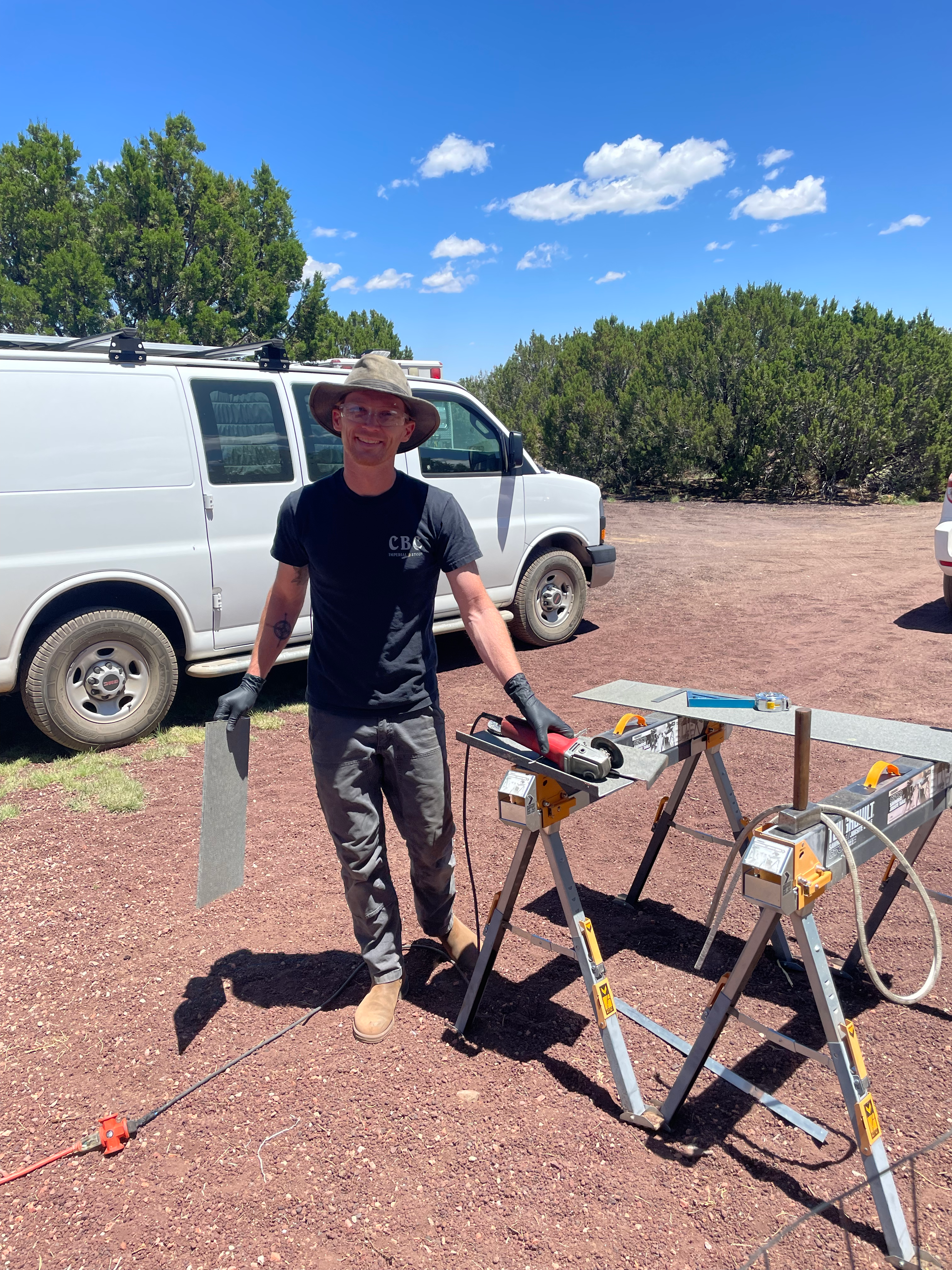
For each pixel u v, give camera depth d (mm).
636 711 5727
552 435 20609
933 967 1966
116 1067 2557
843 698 5734
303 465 5781
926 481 18109
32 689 4852
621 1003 2793
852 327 19312
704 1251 1896
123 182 25062
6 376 4617
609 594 9695
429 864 2775
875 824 2188
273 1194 2088
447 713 5891
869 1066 2465
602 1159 2164
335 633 2518
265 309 27109
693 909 3396
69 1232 1999
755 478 18656
